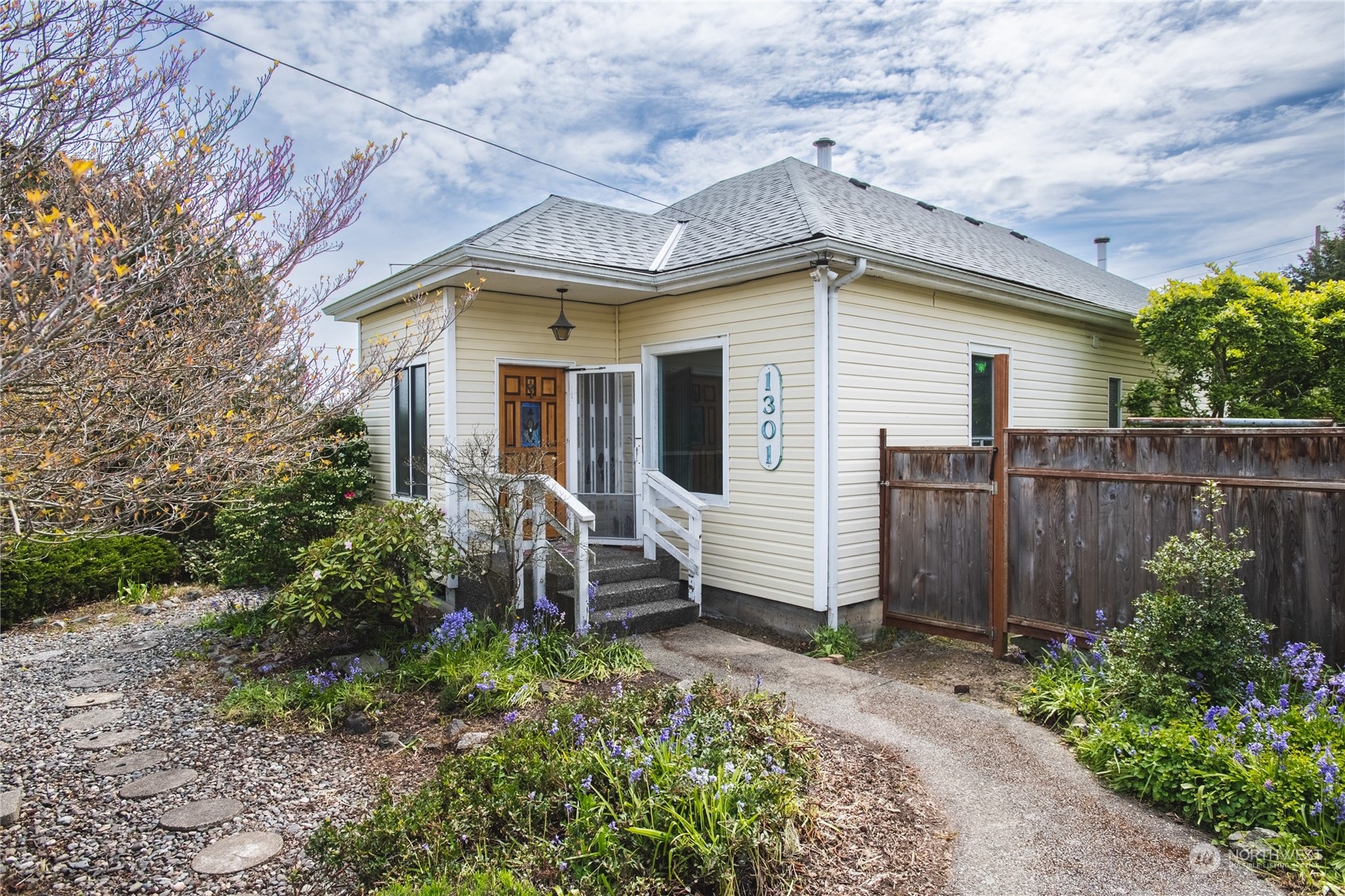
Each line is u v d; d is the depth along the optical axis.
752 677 5.64
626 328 8.93
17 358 2.37
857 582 7.19
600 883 2.80
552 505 8.39
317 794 3.73
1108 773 3.91
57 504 2.99
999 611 6.31
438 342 7.77
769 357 7.27
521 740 3.87
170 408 3.44
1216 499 4.79
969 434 8.69
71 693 5.38
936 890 2.95
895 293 7.61
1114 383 11.79
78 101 3.31
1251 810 3.33
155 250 3.36
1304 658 4.21
